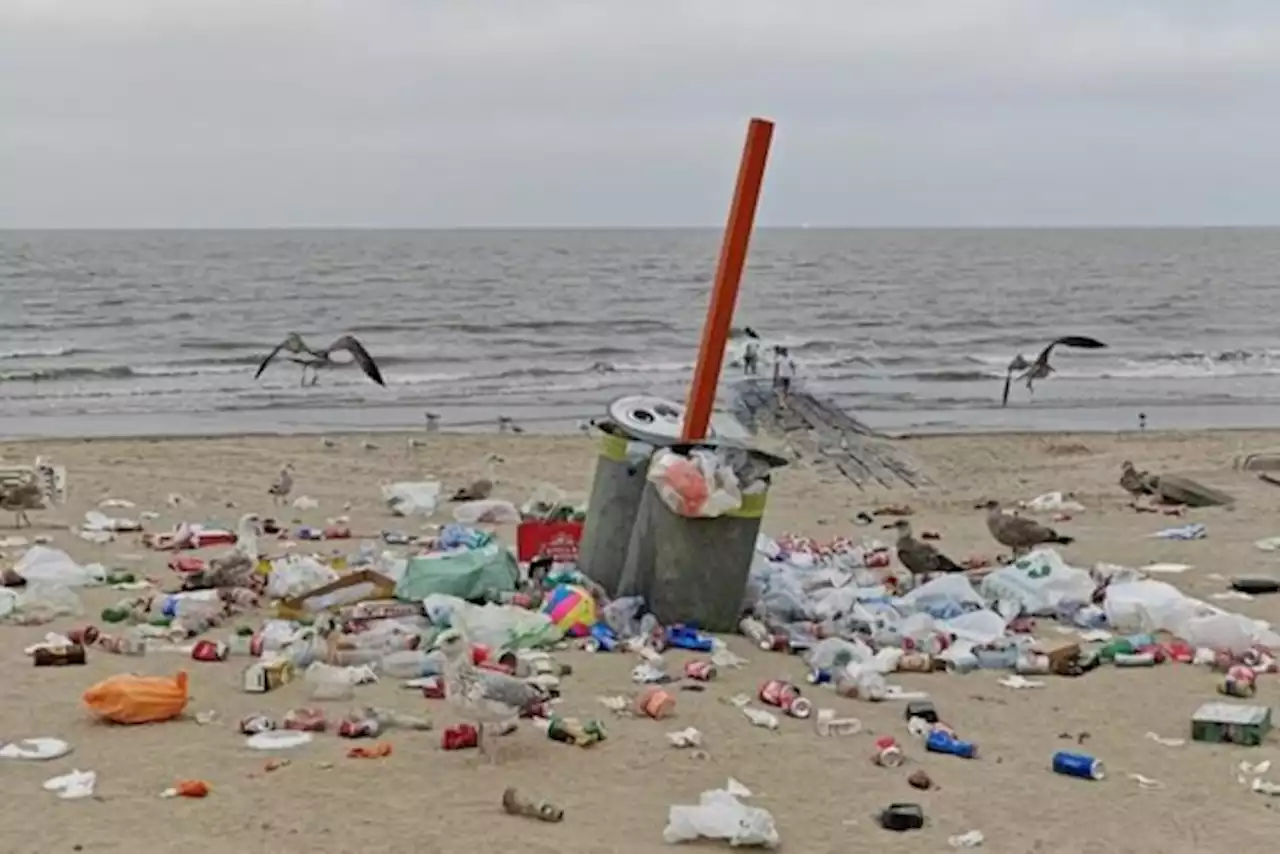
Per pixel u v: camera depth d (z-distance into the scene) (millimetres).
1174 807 7355
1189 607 11320
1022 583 12016
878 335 47094
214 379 33938
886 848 6715
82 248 115750
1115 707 9234
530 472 20453
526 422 28141
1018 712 9094
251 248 121500
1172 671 10195
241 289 65938
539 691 8703
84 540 14398
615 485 11609
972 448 23469
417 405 30734
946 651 10391
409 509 16531
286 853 6477
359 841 6629
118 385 32906
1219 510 17609
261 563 12406
